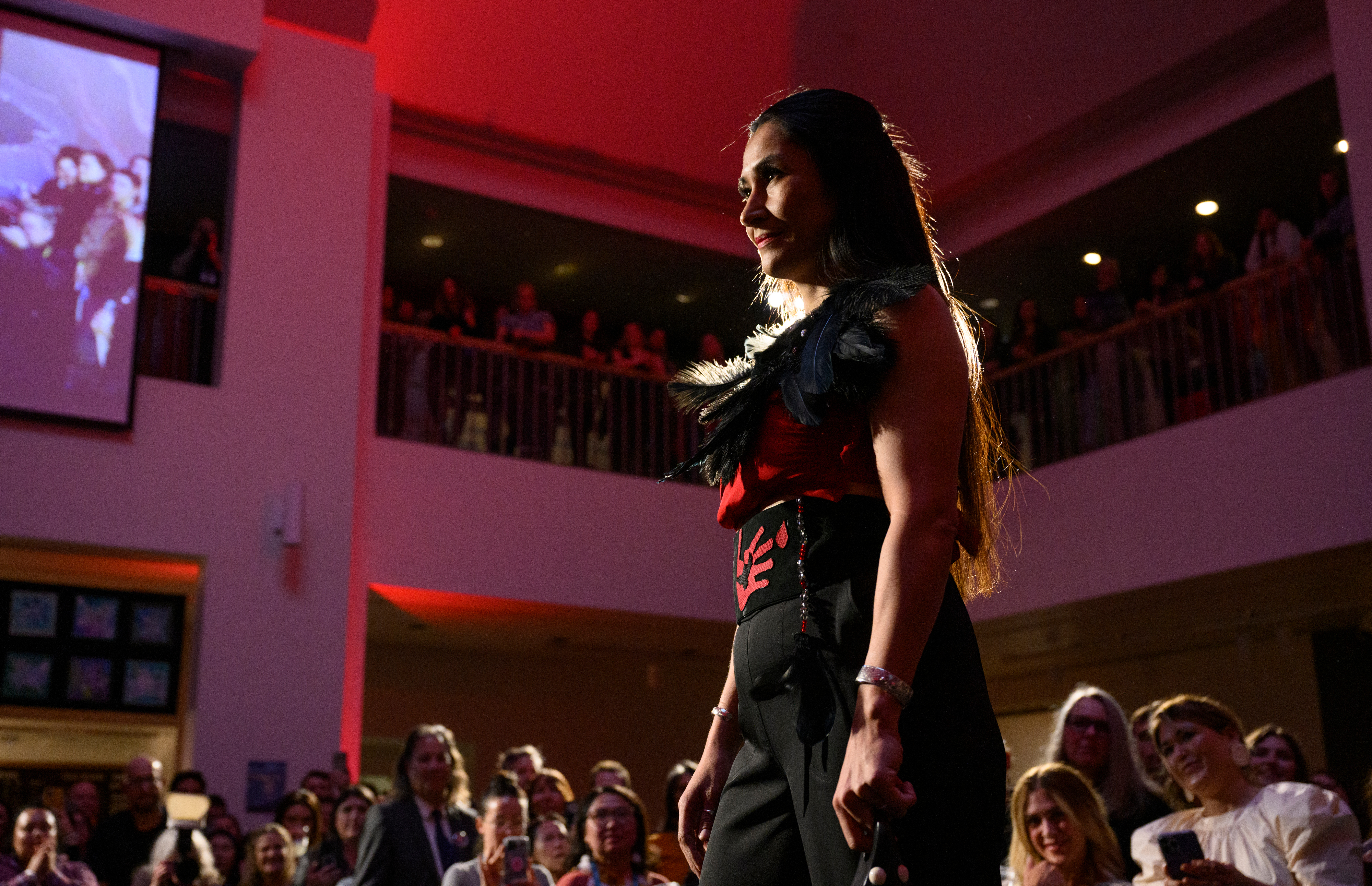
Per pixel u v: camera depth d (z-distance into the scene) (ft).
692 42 38.83
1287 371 29.63
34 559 30.66
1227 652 37.68
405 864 16.31
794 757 3.58
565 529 33.96
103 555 28.27
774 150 3.93
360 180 32.17
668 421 38.99
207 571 28.53
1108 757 13.43
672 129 38.91
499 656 41.45
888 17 38.75
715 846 3.84
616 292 43.50
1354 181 27.35
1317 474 27.37
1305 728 35.50
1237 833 11.12
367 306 33.01
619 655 41.39
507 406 36.91
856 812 3.20
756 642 3.67
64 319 27.58
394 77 35.32
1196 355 34.12
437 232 39.45
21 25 28.17
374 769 39.24
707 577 35.53
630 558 34.63
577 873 14.93
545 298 43.96
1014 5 35.99
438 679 40.40
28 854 17.93
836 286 3.81
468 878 15.03
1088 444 33.65
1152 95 33.81
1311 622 34.32
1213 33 32.04
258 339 30.22
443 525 32.45
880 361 3.47
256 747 28.09
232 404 29.55
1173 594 31.17
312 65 32.19
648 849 16.57
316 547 29.68
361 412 32.27
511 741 41.09
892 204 3.95
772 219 3.95
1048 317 41.47
